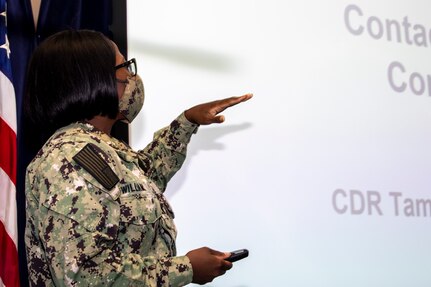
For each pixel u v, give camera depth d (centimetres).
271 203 303
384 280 323
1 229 256
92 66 172
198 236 286
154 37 294
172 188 285
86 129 174
